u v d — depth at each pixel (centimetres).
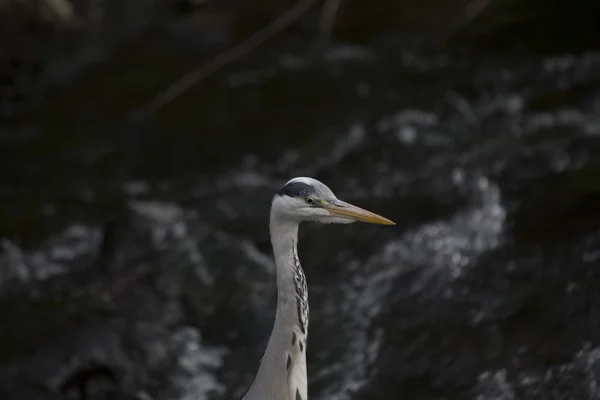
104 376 1049
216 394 1014
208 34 2369
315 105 1819
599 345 890
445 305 1038
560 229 1114
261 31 2191
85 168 1706
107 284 1206
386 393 932
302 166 1562
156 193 1541
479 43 2006
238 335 1112
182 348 1091
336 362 999
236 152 1675
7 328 1106
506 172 1295
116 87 2100
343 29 2244
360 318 1067
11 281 1262
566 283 1000
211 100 1931
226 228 1357
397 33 2172
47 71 2269
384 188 1368
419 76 1878
